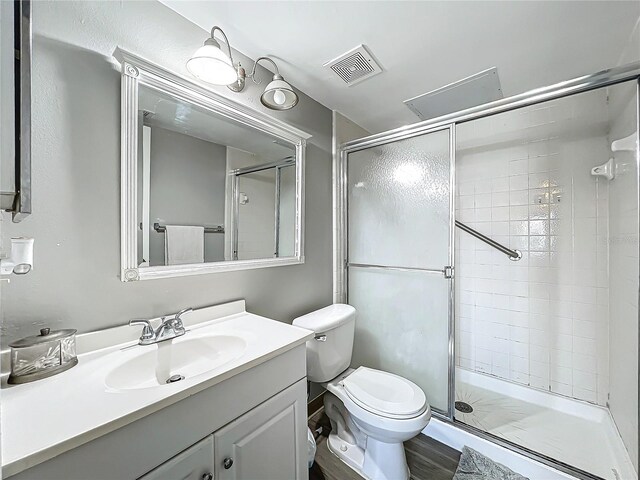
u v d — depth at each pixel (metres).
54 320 0.85
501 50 1.38
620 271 1.44
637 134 1.17
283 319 1.64
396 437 1.19
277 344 0.99
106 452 0.59
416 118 2.15
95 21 0.93
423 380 1.70
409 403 1.26
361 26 1.23
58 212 0.86
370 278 1.96
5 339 0.76
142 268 1.03
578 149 1.76
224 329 1.16
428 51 1.39
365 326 1.98
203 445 0.76
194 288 1.21
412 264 1.75
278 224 1.60
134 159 1.01
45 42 0.83
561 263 1.83
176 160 1.16
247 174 1.44
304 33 1.27
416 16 1.17
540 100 1.33
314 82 1.67
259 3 1.11
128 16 1.01
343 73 1.58
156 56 1.09
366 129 2.35
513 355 2.01
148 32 1.07
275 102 1.41
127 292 1.01
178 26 1.16
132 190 1.00
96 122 0.93
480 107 1.48
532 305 1.93
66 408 0.62
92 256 0.93
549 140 1.86
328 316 1.59
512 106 1.40
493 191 2.07
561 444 1.46
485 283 2.12
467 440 1.49
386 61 1.47
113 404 0.64
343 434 1.53
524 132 1.95
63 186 0.86
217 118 1.30
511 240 2.01
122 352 0.92
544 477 1.28
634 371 1.24
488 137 2.09
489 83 1.67
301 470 1.08
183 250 1.17
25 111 0.46
